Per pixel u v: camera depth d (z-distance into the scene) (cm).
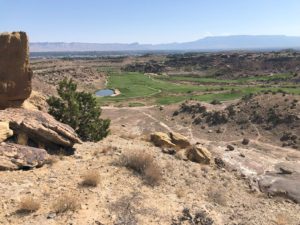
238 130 5531
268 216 1620
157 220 1247
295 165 3025
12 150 1444
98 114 2334
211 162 2439
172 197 1491
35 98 2236
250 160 2955
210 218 1323
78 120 2192
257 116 5806
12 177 1334
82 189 1350
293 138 4972
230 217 1440
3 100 1761
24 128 1544
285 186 2369
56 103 2173
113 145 2061
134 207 1298
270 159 3142
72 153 1731
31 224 1062
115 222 1166
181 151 2380
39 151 1530
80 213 1176
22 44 1772
